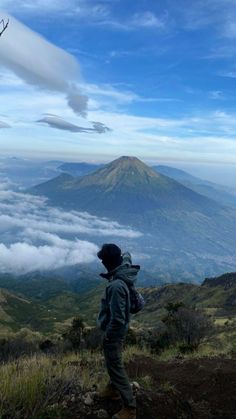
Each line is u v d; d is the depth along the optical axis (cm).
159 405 721
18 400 641
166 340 1919
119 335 632
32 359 969
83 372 845
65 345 2400
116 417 632
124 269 636
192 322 1958
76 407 665
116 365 647
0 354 2195
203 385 858
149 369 984
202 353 1305
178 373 943
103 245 649
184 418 711
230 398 804
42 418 610
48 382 729
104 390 694
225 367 984
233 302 17312
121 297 615
